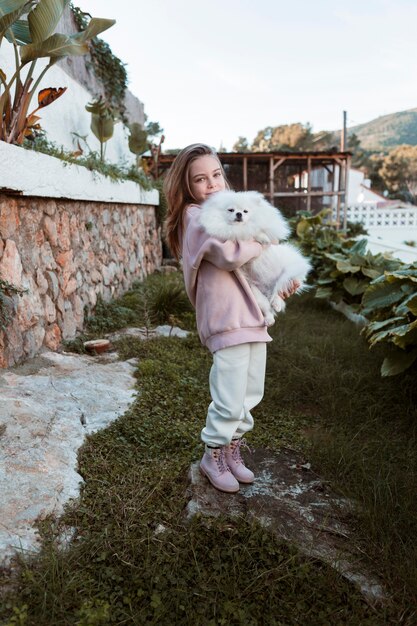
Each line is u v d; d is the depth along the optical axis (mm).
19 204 3324
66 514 1868
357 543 1852
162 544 1756
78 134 5961
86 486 2076
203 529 1863
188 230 1940
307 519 1970
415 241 19219
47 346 3672
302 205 18125
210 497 2057
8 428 2279
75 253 4352
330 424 2924
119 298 5637
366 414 3023
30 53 3223
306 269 1963
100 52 7316
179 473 2230
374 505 2010
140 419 2709
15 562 1602
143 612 1504
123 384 3221
